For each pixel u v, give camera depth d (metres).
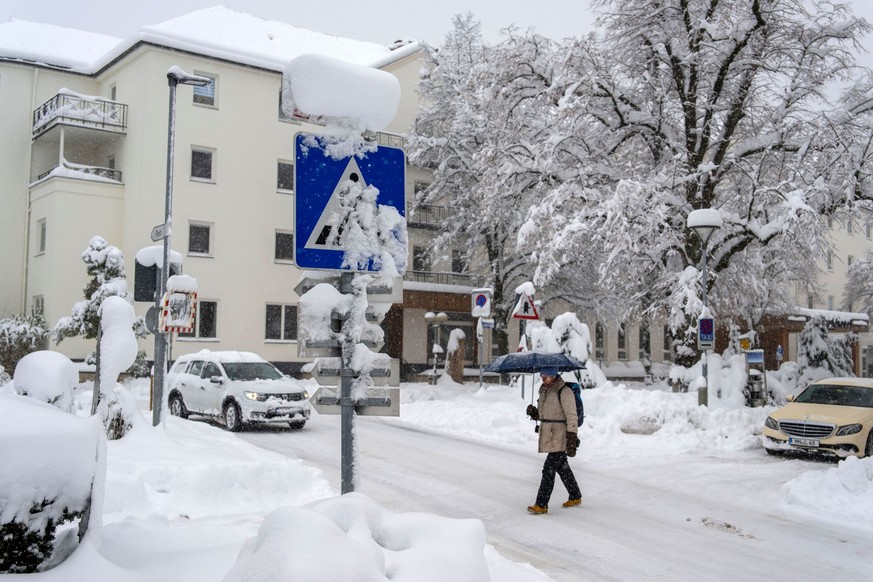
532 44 25.81
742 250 24.05
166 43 32.81
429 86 37.97
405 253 4.73
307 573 2.90
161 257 13.46
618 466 13.12
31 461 3.94
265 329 35.06
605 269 21.73
